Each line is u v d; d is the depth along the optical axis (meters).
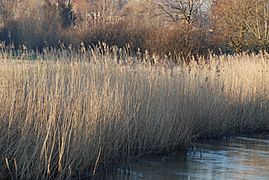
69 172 10.78
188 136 15.01
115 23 29.95
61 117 11.16
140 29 28.09
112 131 12.44
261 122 18.80
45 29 33.41
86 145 11.30
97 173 11.72
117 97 12.55
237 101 17.98
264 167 12.88
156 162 13.09
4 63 11.66
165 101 14.17
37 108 10.91
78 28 34.34
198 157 13.90
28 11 37.53
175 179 11.45
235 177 11.80
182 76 15.72
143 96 13.67
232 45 33.41
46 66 12.14
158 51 24.05
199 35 24.22
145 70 14.52
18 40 32.94
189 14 35.19
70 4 53.47
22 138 10.45
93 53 13.91
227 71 18.64
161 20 36.56
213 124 16.91
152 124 13.77
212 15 36.22
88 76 12.60
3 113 10.59
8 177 10.40
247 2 33.75
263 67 20.41
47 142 10.66
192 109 15.56
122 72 13.66
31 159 10.38
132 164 12.77
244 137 17.41
